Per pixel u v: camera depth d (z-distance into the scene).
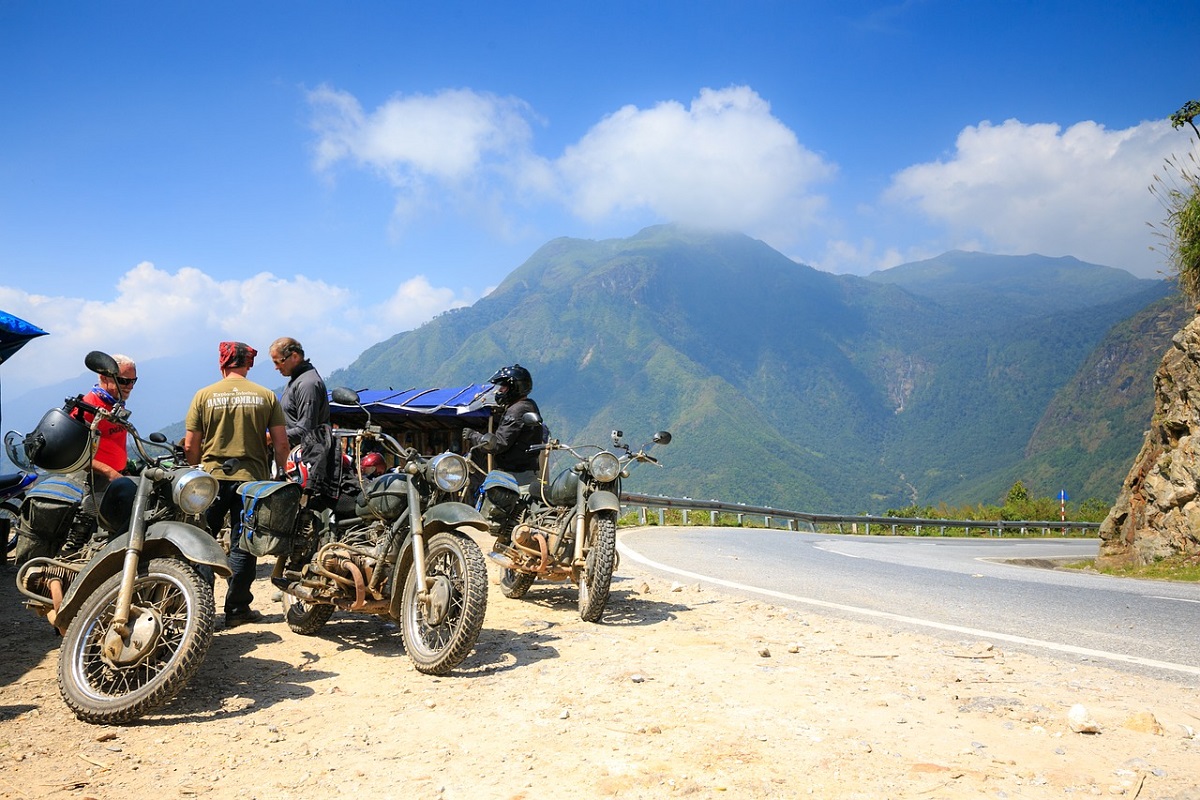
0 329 9.71
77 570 4.58
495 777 3.32
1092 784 3.21
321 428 5.79
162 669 4.09
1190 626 6.79
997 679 4.81
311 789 3.24
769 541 17.22
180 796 3.18
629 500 19.36
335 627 6.21
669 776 3.29
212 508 6.00
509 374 7.14
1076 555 23.45
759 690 4.48
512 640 5.79
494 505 6.92
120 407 4.35
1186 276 15.59
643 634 6.05
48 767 3.46
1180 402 15.02
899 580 10.11
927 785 3.19
